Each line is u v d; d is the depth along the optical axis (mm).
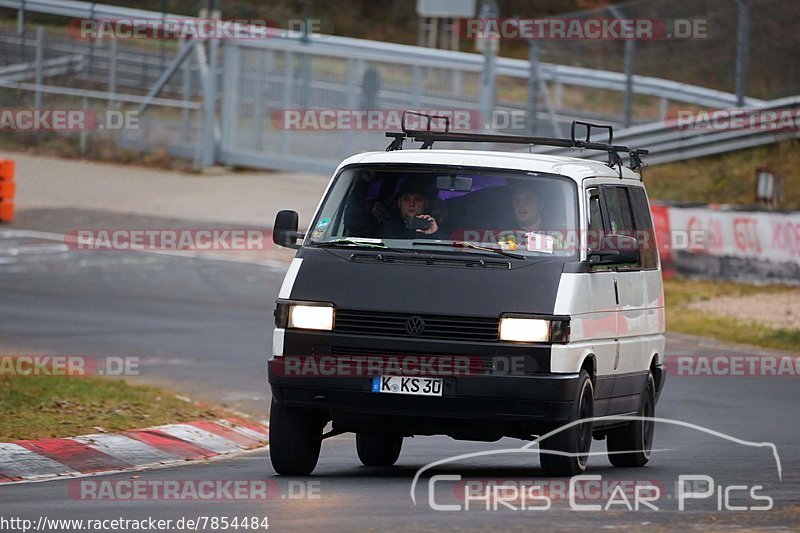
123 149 144125
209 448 43969
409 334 34875
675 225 100000
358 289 35500
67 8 153125
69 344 68500
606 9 131000
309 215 122000
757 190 120875
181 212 121000
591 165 40594
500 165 38031
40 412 46469
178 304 84312
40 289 87562
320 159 139750
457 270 35625
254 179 139125
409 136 41062
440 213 37156
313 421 36719
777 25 147500
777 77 147875
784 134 133875
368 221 37344
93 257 101250
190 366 63812
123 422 45906
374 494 32438
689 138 134000
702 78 149125
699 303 91312
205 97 143750
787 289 95562
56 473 37438
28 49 154875
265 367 64625
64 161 140125
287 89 141500
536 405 34594
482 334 34750
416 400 34719
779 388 62875
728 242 98250
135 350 67812
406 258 36125
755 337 80000
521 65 143000
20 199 122688
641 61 150125
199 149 143625
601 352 37438
